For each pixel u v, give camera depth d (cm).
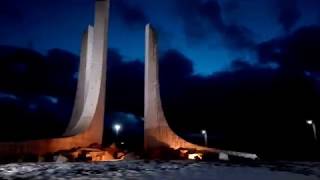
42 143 1786
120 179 859
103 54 2184
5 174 990
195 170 1065
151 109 2120
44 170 1097
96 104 2092
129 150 2103
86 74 2364
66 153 1741
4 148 1647
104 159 1802
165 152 1997
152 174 961
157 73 2189
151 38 2225
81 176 926
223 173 984
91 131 2038
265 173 992
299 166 1251
